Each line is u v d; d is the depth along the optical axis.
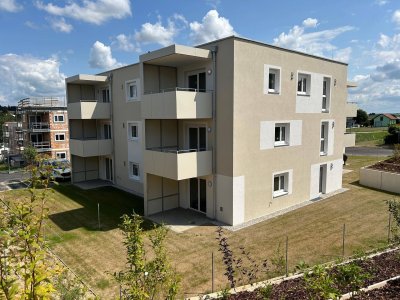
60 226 14.06
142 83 14.94
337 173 19.48
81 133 23.81
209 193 14.65
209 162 14.18
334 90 18.64
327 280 5.61
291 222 13.91
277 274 9.03
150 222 14.36
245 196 14.11
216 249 11.27
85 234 13.05
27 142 41.38
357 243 11.31
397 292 6.51
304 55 16.22
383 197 17.47
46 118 41.56
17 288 3.02
